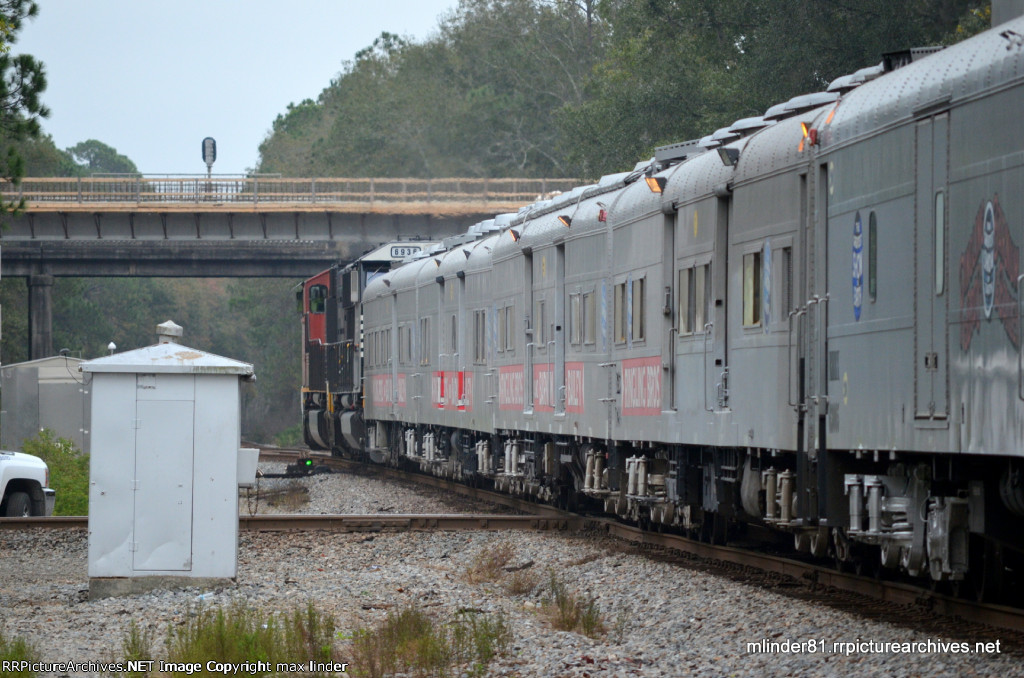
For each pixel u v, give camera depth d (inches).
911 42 6392.7
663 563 2524.6
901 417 1692.9
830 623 1733.5
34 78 4010.8
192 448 2277.3
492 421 4111.7
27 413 6254.9
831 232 1923.0
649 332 2746.1
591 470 3248.0
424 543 3134.8
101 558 2256.4
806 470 2016.5
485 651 1675.7
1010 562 1755.7
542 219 3727.9
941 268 1598.2
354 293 6461.6
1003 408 1454.2
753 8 7308.1
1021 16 1562.5
